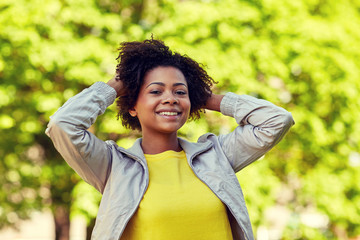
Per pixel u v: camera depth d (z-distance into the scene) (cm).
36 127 680
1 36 659
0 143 697
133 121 287
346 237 810
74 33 687
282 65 702
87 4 682
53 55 644
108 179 245
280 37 725
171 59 259
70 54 651
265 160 703
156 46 262
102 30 700
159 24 688
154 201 234
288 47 722
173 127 248
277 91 727
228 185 246
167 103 247
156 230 230
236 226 250
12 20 659
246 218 245
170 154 252
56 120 234
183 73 267
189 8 698
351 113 740
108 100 252
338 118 736
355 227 761
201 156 255
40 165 742
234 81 666
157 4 723
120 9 729
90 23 675
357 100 734
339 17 785
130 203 233
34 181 734
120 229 229
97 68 654
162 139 256
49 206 754
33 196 750
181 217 233
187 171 248
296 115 713
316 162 753
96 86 252
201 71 274
